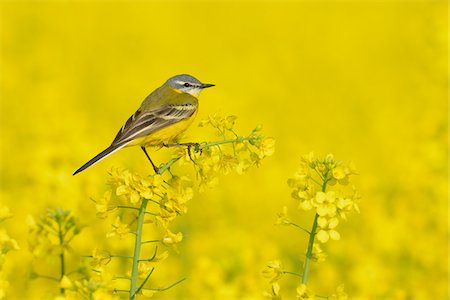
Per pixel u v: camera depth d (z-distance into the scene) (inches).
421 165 627.8
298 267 531.8
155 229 463.5
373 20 1866.4
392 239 549.0
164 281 473.1
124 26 1739.7
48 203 486.0
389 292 489.7
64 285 276.2
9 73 1216.8
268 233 625.3
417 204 598.2
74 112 1049.5
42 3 1689.2
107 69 1519.4
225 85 1496.1
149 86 1457.9
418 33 897.5
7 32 1483.8
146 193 296.2
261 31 1827.0
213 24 1835.6
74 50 1600.6
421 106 1013.8
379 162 944.9
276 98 1421.0
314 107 1355.8
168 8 1866.4
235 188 670.5
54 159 542.9
